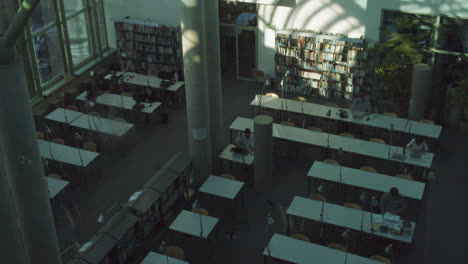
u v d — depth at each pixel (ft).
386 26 56.75
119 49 66.85
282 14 60.70
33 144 31.01
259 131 45.14
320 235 42.32
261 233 43.16
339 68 59.00
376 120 51.62
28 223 32.42
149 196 42.50
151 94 58.03
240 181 47.14
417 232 42.65
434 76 56.24
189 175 47.80
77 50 64.34
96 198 47.88
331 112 53.31
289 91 63.10
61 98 60.29
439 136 51.13
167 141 55.47
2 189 27.66
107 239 38.58
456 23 53.42
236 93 63.77
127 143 55.31
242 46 65.00
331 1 57.62
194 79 44.09
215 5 44.39
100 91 61.05
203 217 40.88
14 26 27.58
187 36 42.65
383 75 56.34
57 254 34.47
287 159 51.85
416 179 48.65
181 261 37.04
